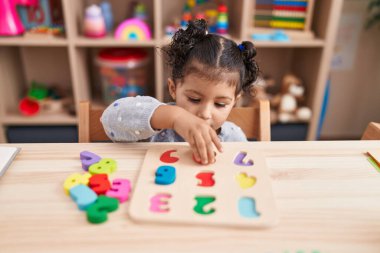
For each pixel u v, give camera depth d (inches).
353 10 74.5
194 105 31.0
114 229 17.2
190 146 23.9
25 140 70.3
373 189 20.5
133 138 26.6
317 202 19.2
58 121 68.5
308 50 69.8
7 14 59.7
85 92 69.9
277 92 81.2
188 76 30.6
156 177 20.4
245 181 20.7
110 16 66.5
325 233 17.1
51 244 16.2
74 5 61.2
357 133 87.2
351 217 18.2
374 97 83.2
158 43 61.2
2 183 20.5
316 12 67.1
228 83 30.5
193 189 19.9
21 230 17.0
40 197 19.4
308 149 24.7
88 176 20.9
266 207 18.4
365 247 16.3
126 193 19.3
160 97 65.5
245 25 61.2
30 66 75.6
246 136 34.6
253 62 34.1
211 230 17.1
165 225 17.5
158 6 59.2
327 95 76.7
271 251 16.0
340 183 20.9
